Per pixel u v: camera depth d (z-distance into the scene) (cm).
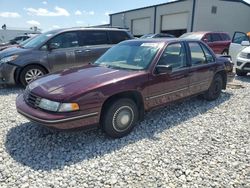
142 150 353
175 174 298
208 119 478
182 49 484
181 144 372
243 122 466
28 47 714
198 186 277
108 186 276
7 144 367
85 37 758
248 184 281
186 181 285
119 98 376
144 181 284
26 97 377
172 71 448
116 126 379
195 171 304
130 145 367
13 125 434
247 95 659
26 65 673
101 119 370
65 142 373
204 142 381
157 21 2881
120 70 412
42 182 281
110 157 334
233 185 279
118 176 293
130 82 382
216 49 1379
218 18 2458
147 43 465
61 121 326
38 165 314
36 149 353
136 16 3195
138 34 3244
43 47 695
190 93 507
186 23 2522
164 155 340
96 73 398
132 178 289
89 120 348
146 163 320
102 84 357
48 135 395
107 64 452
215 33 1402
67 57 722
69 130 336
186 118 480
